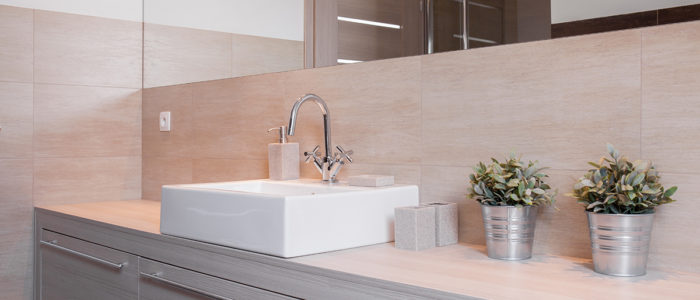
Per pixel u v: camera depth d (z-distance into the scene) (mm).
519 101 1517
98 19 2725
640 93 1321
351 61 1906
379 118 1825
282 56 2148
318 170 2021
